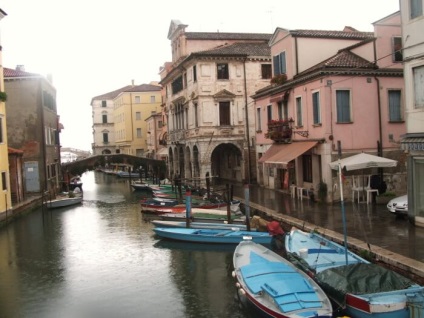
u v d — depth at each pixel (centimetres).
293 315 875
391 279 941
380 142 2041
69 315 1117
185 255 1641
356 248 1248
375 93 2034
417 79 1409
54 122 3888
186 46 3678
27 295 1270
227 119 3366
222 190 2672
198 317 1066
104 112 8469
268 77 3394
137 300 1202
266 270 1127
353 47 2159
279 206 2058
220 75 3341
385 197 1934
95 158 4544
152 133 6266
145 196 3731
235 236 1703
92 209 2966
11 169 2752
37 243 1944
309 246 1312
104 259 1633
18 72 3331
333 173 2002
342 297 918
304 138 2212
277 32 2512
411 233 1360
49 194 3241
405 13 1431
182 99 3697
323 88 2002
